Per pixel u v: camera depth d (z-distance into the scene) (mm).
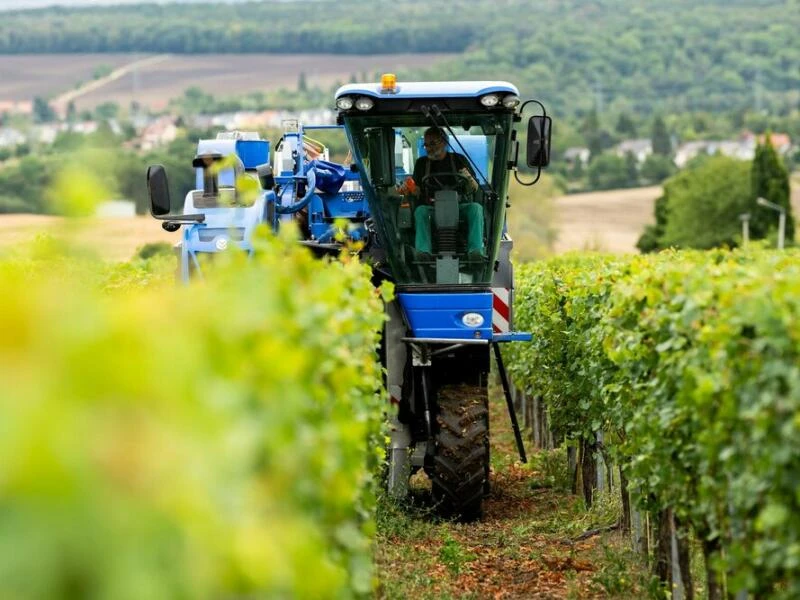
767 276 16406
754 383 14781
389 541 27500
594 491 31484
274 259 16578
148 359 5465
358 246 26938
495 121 30266
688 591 20344
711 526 17344
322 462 11719
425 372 31000
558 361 34781
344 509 14062
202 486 5543
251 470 7168
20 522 4902
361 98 29609
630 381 22375
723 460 16297
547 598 22906
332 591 10477
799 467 13766
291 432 9188
